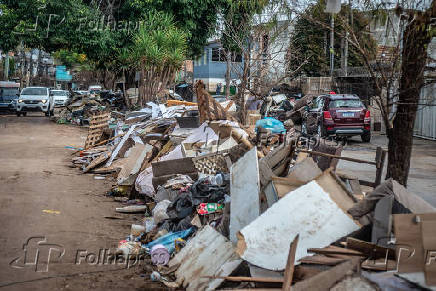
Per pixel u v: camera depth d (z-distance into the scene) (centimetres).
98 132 1811
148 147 1177
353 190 753
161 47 2473
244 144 879
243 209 600
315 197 518
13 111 3878
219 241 595
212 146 1003
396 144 648
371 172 1268
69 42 2703
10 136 2162
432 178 1188
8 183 1138
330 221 510
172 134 1170
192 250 606
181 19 2702
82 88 7512
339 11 664
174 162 935
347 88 2316
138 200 1019
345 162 1440
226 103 1429
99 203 993
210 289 521
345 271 397
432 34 587
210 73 4472
